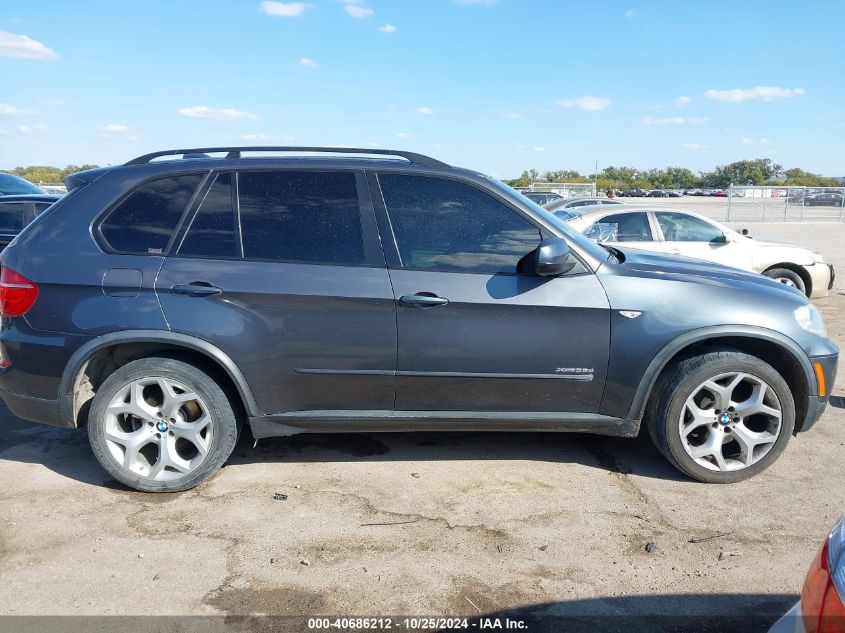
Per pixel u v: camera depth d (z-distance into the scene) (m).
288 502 3.60
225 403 3.65
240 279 3.54
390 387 3.66
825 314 9.15
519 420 3.74
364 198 3.69
